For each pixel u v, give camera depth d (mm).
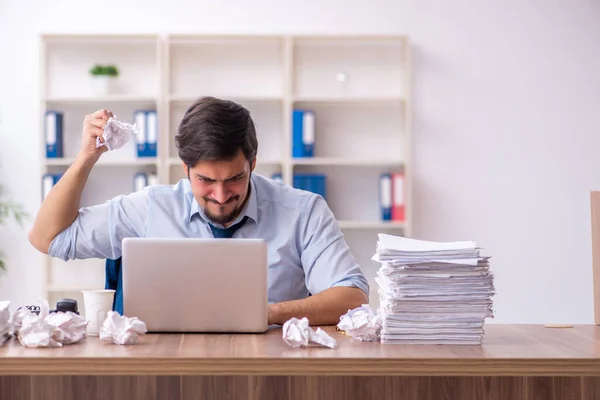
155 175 4996
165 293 1942
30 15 5047
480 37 5156
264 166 5188
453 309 1818
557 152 5172
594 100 5168
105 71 4922
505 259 5160
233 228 2539
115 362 1618
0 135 5039
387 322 1824
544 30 5156
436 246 1907
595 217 2207
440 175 5164
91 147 2428
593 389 1778
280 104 5137
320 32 5129
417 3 5145
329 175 5168
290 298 2578
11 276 5027
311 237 2553
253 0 5105
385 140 5164
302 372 1625
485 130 5164
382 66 5148
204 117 2176
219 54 5105
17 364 1616
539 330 2082
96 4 5062
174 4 5082
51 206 2471
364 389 1781
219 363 1622
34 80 5059
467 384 1784
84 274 5082
